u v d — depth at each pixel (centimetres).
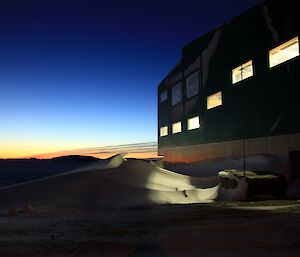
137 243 541
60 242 570
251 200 1389
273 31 2117
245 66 2450
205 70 3116
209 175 2805
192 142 3353
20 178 3288
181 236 587
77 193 1484
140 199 1481
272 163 2055
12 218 998
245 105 2423
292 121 1909
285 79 1980
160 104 4409
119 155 2291
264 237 542
